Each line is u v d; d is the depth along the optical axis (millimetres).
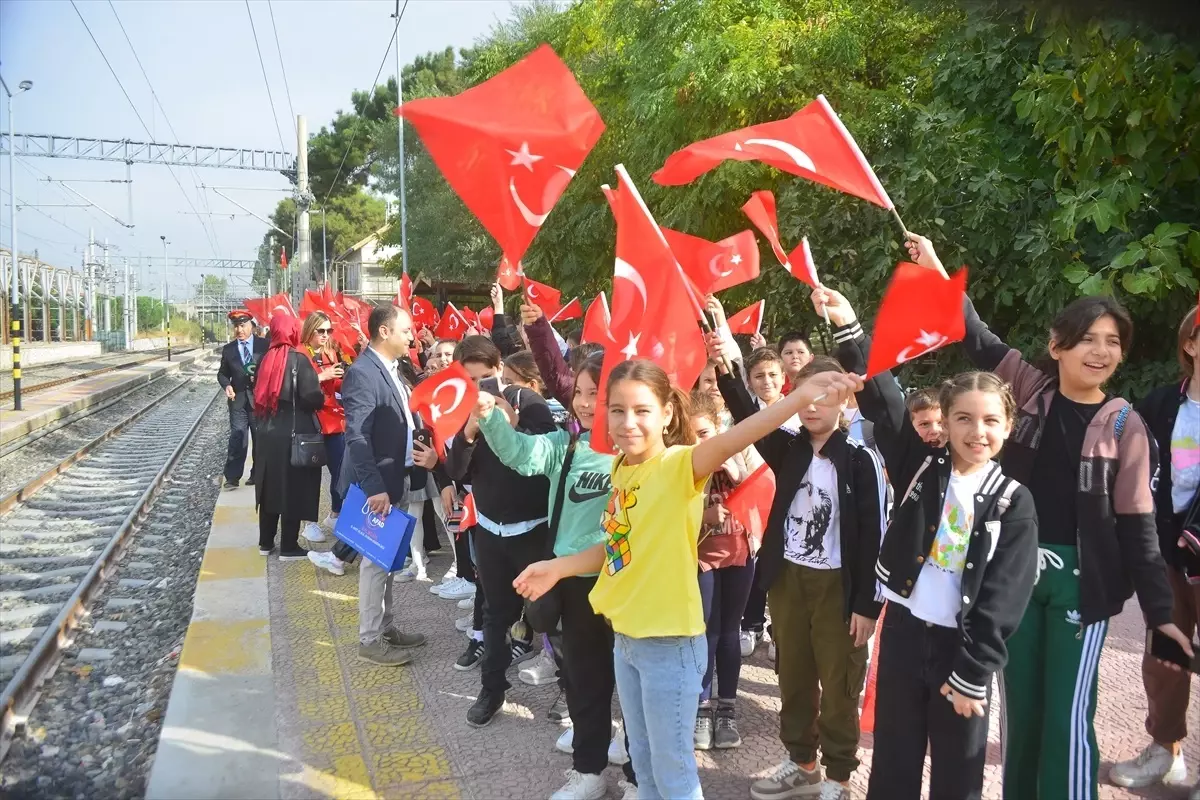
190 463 12570
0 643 5176
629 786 3383
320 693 4305
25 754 3975
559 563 2895
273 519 6734
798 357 5070
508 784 3500
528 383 4371
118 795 3637
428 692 4344
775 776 3449
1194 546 3141
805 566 3346
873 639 3869
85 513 8891
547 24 15961
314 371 6430
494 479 3834
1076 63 4324
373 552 4527
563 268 13117
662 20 10992
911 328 2613
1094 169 5406
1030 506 2689
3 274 33250
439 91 29328
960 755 2701
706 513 3664
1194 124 4742
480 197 2814
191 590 6383
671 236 4312
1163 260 5223
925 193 7379
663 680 2678
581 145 2809
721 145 3189
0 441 12852
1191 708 3980
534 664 4586
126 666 5070
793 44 9805
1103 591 2811
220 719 3982
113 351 56250
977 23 6512
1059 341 2920
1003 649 2584
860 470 3260
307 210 23562
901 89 9828
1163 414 3346
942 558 2740
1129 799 3346
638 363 2811
